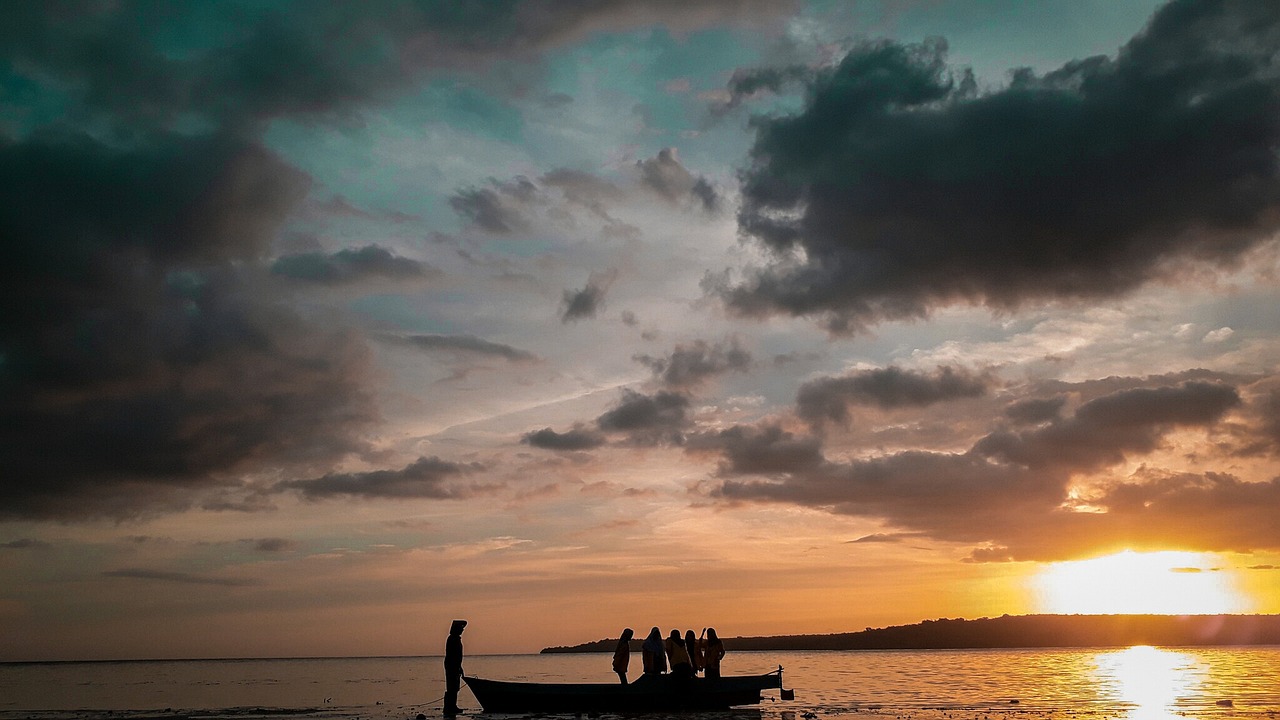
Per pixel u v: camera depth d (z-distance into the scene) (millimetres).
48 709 44312
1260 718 31656
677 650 37219
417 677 103125
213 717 36594
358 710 41375
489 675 117375
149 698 55594
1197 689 48594
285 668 186625
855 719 32688
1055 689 50156
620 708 36344
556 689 36438
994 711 35875
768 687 38281
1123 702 39906
